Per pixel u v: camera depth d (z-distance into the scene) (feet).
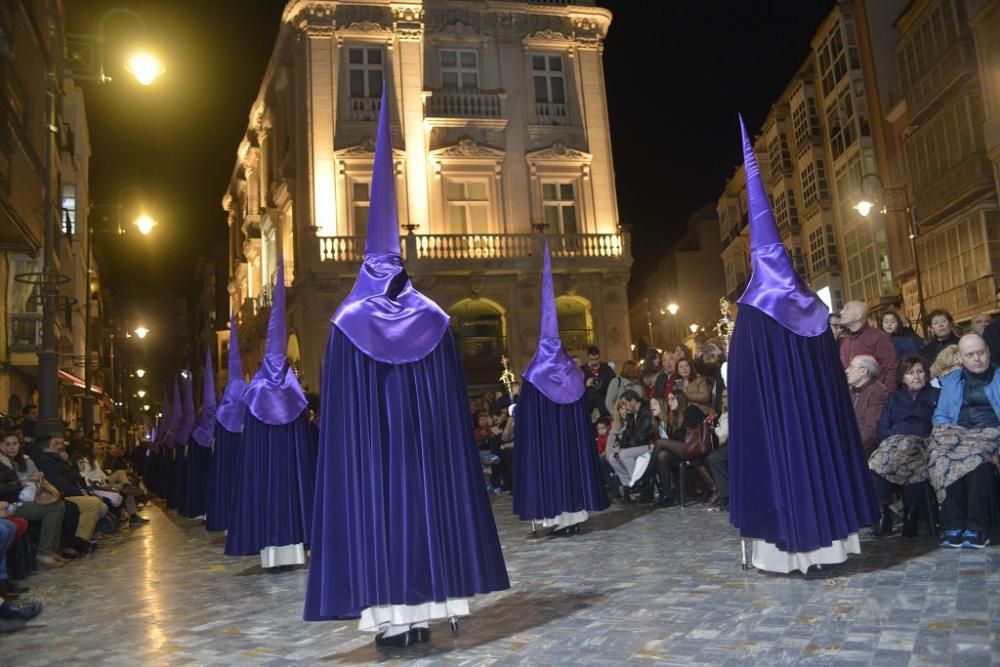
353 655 16.37
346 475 16.21
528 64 96.17
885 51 97.04
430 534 15.97
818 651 14.20
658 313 185.37
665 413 39.42
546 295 32.94
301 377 86.43
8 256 65.10
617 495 43.19
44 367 41.91
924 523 25.80
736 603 17.98
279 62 99.45
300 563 28.19
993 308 76.69
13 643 19.58
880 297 97.09
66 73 78.74
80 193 106.63
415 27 92.58
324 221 87.92
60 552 34.99
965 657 13.25
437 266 88.43
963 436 22.31
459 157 91.40
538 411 31.81
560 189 95.20
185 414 61.87
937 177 84.43
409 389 16.57
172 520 54.39
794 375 20.12
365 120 90.38
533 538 31.55
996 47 73.92
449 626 17.99
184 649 18.01
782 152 123.34
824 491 19.75
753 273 21.11
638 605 18.65
